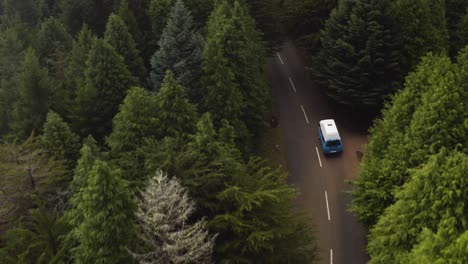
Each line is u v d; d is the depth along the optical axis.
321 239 37.16
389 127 33.44
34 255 24.06
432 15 46.56
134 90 31.55
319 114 52.19
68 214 23.22
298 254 28.17
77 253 21.27
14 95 45.47
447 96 27.30
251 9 53.78
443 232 19.97
